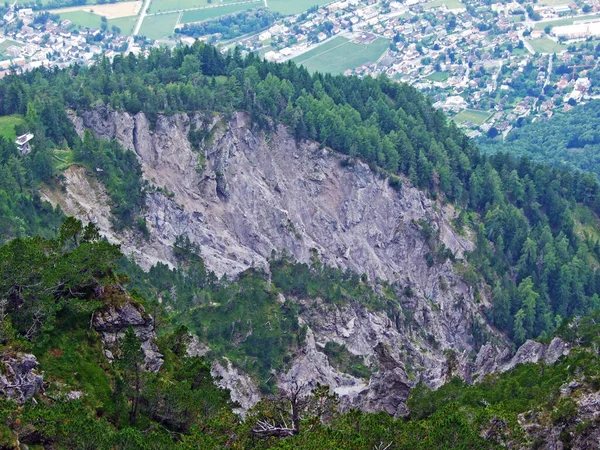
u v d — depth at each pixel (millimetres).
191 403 124625
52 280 124688
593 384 128125
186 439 113312
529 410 129250
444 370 179250
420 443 110312
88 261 130500
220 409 125750
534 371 151625
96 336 127438
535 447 120312
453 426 112625
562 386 130875
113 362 124750
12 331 113062
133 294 148250
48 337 121312
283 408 123250
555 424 122062
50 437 102500
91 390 119000
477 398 142375
